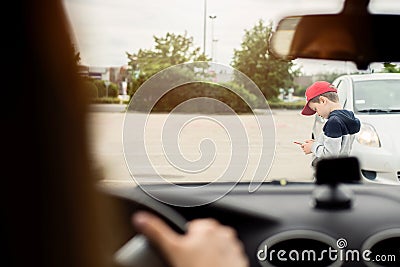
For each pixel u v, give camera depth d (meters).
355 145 6.41
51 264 0.55
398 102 7.31
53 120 0.56
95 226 0.58
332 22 2.72
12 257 0.54
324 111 5.25
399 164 6.22
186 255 0.73
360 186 2.99
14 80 0.55
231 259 0.77
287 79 18.98
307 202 2.75
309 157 7.13
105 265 0.59
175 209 2.59
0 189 0.54
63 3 0.59
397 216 2.67
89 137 0.59
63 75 0.58
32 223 0.55
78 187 0.57
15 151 0.55
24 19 0.56
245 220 2.60
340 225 2.58
